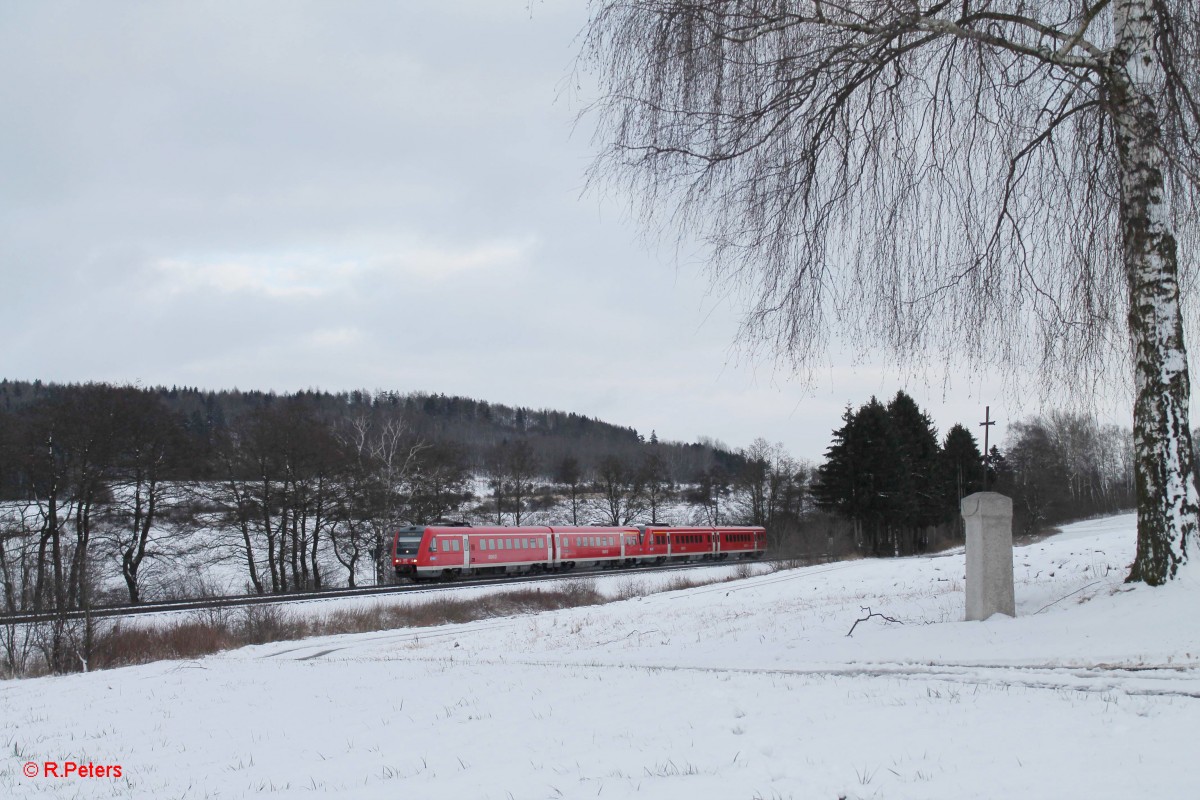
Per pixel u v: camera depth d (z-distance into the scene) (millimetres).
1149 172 10578
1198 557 10781
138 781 8133
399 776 7027
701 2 10297
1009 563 12148
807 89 10586
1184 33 9883
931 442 69500
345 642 21953
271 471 49531
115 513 42875
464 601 29828
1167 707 6551
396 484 51188
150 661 20594
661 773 6047
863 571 34250
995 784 5039
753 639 14812
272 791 7098
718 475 90562
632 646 16672
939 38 10633
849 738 6496
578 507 86688
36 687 16516
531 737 7922
